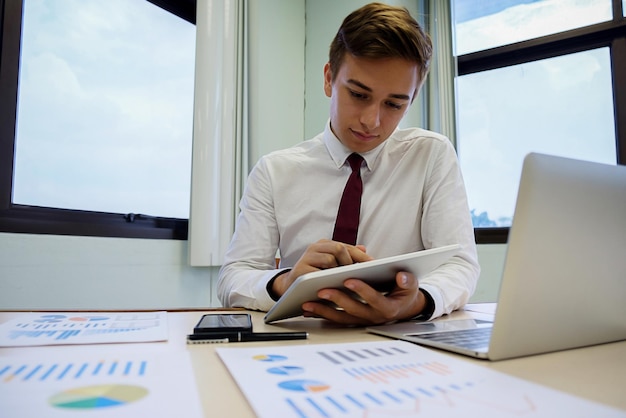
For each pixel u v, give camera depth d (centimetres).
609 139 212
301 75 237
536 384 35
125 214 167
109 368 38
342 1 227
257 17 196
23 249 132
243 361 42
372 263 57
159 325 64
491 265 214
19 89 141
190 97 198
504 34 233
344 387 34
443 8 221
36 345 49
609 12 212
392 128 98
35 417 27
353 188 110
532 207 42
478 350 45
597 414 29
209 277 183
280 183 118
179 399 31
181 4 193
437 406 30
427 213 111
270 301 83
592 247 47
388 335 57
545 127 224
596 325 51
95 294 148
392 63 85
